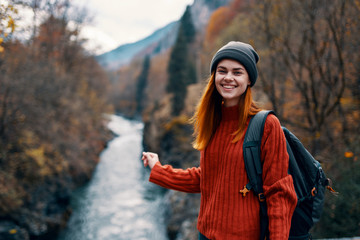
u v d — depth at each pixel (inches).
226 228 39.8
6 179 370.6
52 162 494.0
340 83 263.3
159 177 51.0
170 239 442.0
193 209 474.3
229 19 1026.7
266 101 319.3
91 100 1171.9
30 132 457.7
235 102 44.1
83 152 741.9
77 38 888.9
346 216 157.5
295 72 304.8
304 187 41.0
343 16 229.8
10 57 356.8
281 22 287.4
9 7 111.7
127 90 3398.1
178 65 1195.3
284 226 36.3
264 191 39.0
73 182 638.5
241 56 41.9
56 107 573.0
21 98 398.6
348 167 165.6
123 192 657.6
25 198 394.0
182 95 1130.0
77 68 971.9
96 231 462.9
